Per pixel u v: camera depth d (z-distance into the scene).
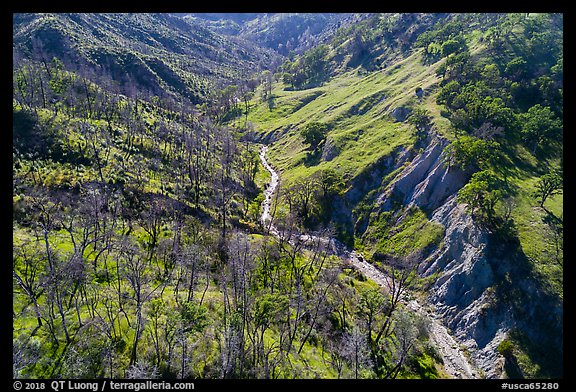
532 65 142.38
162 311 62.78
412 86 164.12
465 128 118.00
